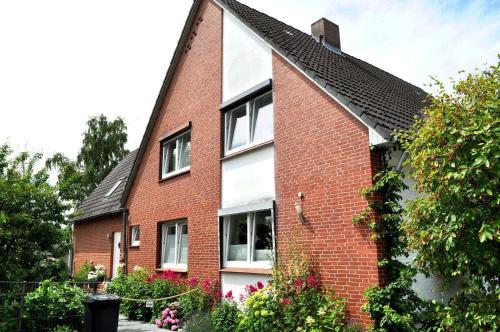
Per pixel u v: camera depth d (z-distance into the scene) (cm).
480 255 488
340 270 709
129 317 1118
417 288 701
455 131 497
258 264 904
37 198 1052
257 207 902
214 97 1128
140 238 1422
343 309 678
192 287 1030
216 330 819
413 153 570
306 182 800
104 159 3797
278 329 708
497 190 480
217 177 1062
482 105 508
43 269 1034
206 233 1073
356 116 709
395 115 833
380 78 1421
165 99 1390
